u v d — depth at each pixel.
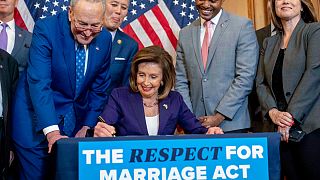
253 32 3.07
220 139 1.78
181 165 1.75
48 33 2.35
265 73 2.92
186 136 1.77
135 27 4.13
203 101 3.03
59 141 1.71
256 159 1.79
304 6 2.89
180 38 3.24
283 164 2.78
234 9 4.38
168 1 4.21
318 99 2.68
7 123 2.60
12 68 2.76
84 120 2.60
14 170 2.79
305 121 2.65
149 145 1.74
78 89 2.49
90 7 2.19
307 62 2.69
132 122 2.40
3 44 3.17
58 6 4.04
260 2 4.33
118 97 2.46
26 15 3.99
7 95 2.63
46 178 2.53
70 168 1.71
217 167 1.77
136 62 2.42
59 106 2.49
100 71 2.59
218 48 3.04
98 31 2.27
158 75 2.40
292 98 2.68
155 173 1.74
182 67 3.19
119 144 1.73
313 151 2.60
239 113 2.97
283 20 2.89
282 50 2.87
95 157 1.71
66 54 2.39
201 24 3.15
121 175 1.72
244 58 2.98
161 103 2.47
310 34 2.72
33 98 2.33
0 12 3.16
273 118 2.74
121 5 3.27
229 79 3.01
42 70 2.34
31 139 2.51
